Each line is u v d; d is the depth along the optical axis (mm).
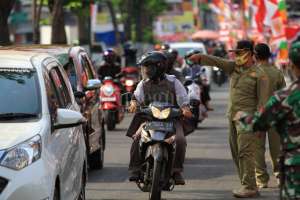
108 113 39125
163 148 19531
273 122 12719
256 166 23219
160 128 19641
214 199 21562
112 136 37000
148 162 19766
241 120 12883
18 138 14828
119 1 103438
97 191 22797
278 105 12625
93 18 83438
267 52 23141
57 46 26453
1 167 14227
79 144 18500
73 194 17391
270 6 52062
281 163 12758
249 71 21812
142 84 20516
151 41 127312
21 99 16344
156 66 20219
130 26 103688
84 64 27047
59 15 53000
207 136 36812
